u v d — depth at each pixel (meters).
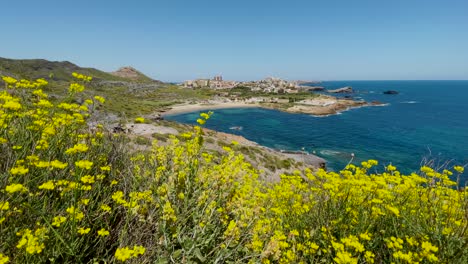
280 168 28.92
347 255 2.69
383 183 3.92
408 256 2.75
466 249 2.90
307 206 4.22
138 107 86.31
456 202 3.80
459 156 41.97
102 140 3.75
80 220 2.45
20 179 2.68
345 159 44.06
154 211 3.04
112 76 190.00
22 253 2.01
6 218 2.20
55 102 3.91
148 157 3.76
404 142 54.75
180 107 116.25
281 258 3.10
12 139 3.09
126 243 2.56
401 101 140.25
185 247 2.66
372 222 3.64
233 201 3.39
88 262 2.25
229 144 30.09
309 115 96.12
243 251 3.00
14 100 3.30
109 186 3.17
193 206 3.22
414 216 3.72
